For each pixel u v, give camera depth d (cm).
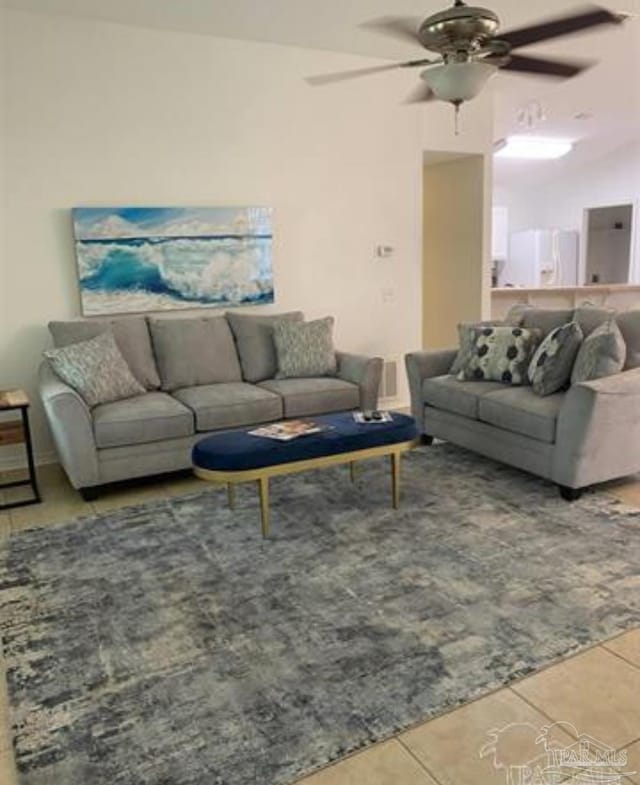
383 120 536
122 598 266
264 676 213
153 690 208
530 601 254
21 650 233
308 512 348
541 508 346
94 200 436
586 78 573
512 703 198
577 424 341
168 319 456
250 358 470
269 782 171
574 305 779
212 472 304
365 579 274
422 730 188
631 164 921
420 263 577
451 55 279
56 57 412
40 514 359
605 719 190
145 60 438
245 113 479
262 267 498
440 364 468
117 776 174
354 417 357
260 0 391
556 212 1046
